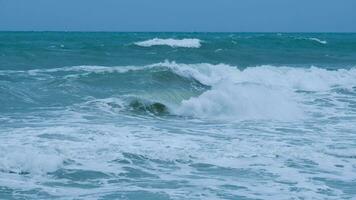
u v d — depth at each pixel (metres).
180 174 28.28
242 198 24.61
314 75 71.94
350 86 68.81
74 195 24.47
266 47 128.00
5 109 45.31
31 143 32.25
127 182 26.69
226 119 46.09
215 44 119.25
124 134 36.66
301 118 47.16
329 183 27.27
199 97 49.31
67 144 32.50
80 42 136.88
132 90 56.25
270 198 24.69
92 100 50.41
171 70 63.94
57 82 56.94
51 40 153.38
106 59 89.31
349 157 32.66
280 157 32.09
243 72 69.69
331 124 44.12
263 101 50.06
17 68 73.56
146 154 31.44
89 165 29.00
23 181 26.06
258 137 37.81
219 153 32.47
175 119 45.44
